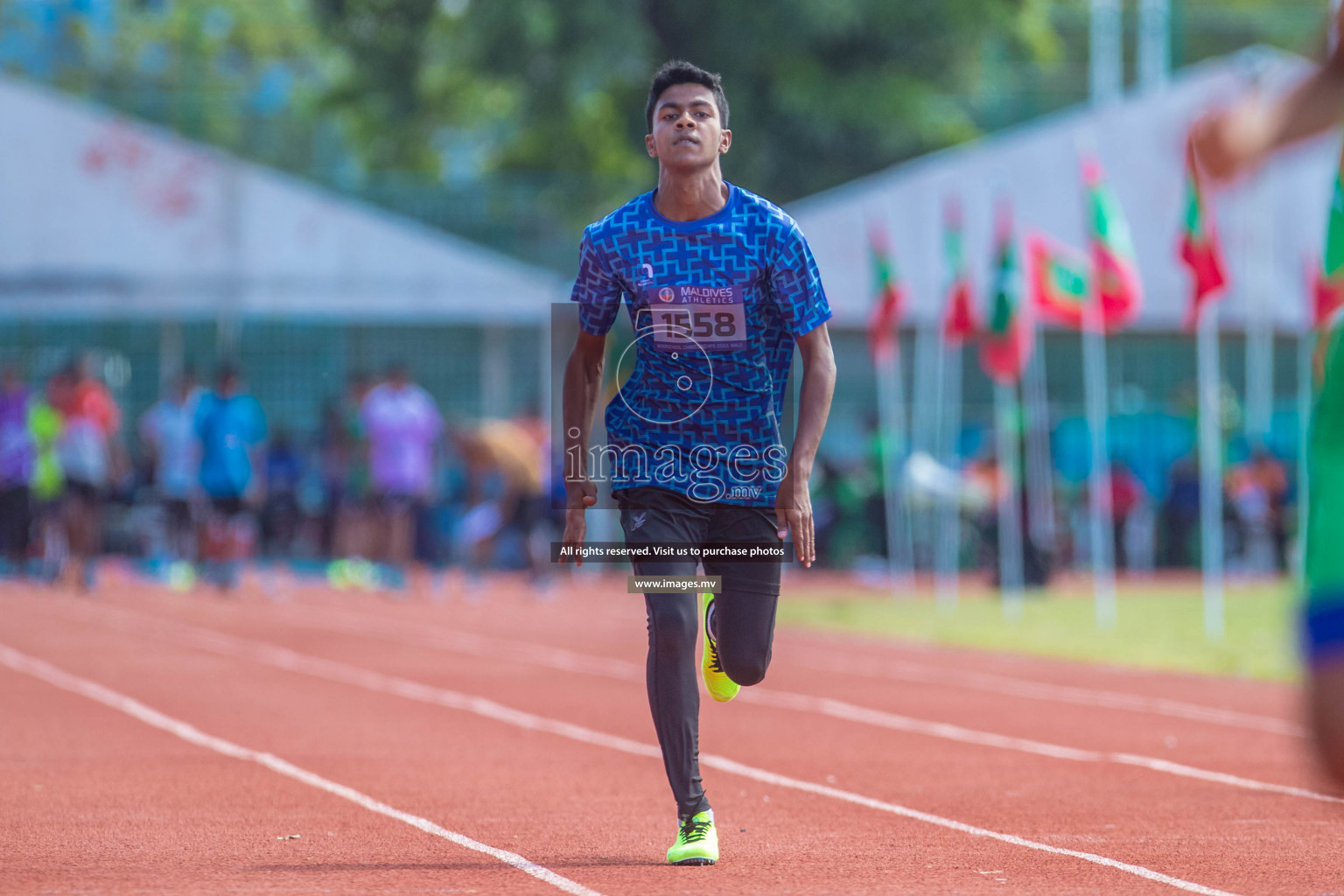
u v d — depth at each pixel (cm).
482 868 1571
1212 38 12738
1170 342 7300
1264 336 6544
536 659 3809
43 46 13150
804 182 9775
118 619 4644
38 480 5712
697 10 9256
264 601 5419
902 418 7456
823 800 2028
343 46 10256
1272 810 1931
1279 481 6788
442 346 7194
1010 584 5484
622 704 3028
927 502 6353
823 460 7006
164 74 13275
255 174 6450
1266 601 5584
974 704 3034
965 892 1455
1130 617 4981
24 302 6334
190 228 6412
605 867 1578
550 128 9412
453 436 6619
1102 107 6306
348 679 3375
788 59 9444
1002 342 5056
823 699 3112
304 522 6994
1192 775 2214
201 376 7181
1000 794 2070
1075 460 7206
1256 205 6356
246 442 5562
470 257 6519
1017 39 10162
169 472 5856
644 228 1532
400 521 5791
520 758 2380
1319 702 872
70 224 6369
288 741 2523
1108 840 1741
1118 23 10506
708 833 1595
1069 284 5044
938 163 6312
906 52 9769
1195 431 6888
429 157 11262
